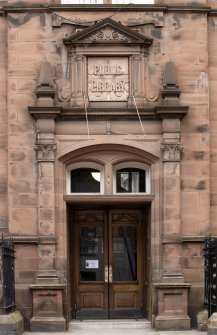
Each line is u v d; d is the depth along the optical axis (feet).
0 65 57.88
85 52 57.06
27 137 56.59
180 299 55.26
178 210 55.93
